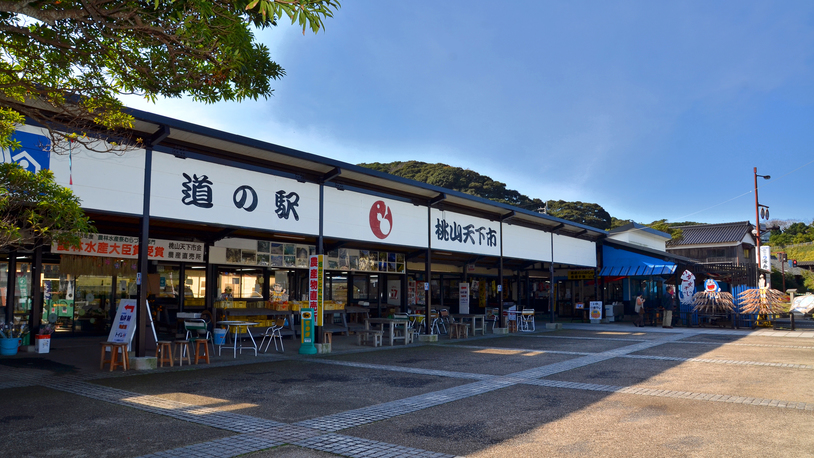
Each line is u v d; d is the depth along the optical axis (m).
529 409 6.11
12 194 5.08
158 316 13.48
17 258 11.70
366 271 16.47
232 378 8.12
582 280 25.39
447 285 25.30
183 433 5.02
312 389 7.28
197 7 5.00
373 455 4.44
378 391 7.16
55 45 5.07
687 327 19.52
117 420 5.49
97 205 8.09
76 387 7.24
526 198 44.75
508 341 14.30
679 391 7.14
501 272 17.28
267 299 15.75
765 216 24.81
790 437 4.92
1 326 10.48
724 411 5.97
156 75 5.67
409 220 13.99
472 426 5.36
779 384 7.63
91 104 5.66
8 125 5.75
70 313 12.73
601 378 8.20
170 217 9.01
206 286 14.09
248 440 4.81
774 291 18.62
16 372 8.39
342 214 12.15
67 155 7.79
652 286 27.97
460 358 10.64
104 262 12.75
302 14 3.74
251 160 10.40
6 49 5.28
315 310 11.44
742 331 17.52
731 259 35.88
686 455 4.42
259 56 6.10
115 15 4.87
